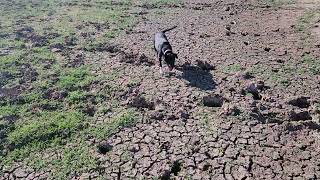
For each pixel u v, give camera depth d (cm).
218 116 1073
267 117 1070
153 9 2230
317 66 1393
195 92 1203
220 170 865
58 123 1045
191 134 993
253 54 1512
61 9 2266
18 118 1083
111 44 1631
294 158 907
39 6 2347
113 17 2058
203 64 1391
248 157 905
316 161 897
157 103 1138
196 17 2044
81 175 856
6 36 1744
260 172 859
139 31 1808
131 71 1359
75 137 991
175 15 2086
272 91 1212
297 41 1656
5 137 997
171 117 1065
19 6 2347
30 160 912
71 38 1705
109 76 1319
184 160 898
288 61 1444
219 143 957
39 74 1341
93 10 2227
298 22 1920
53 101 1168
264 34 1761
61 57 1494
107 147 945
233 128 1017
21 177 855
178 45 1603
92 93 1208
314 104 1138
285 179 838
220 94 1185
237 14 2103
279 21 1958
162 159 902
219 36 1723
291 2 2328
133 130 1015
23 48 1589
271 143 960
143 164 888
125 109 1116
